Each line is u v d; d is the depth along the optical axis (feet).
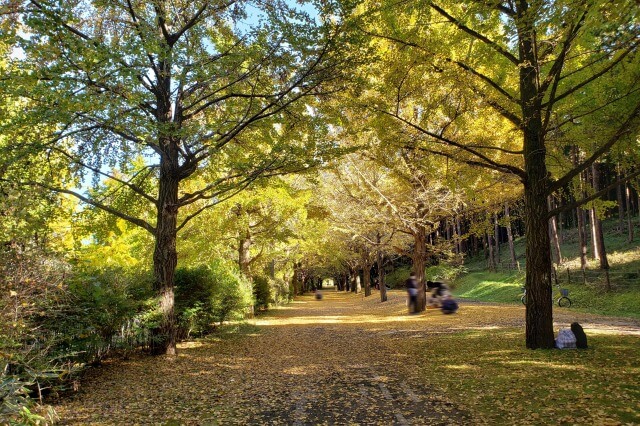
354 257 139.33
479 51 31.68
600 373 23.27
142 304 34.14
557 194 42.73
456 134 40.78
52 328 23.29
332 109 37.24
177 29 39.58
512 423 17.17
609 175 123.75
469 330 44.55
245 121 37.93
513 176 48.39
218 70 33.01
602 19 16.19
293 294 160.04
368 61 33.37
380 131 33.91
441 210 59.82
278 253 90.07
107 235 42.50
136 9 34.22
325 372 29.53
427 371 27.73
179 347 41.55
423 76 33.91
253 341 46.70
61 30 24.75
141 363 32.99
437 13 35.78
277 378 28.07
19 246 17.53
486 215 57.57
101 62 24.64
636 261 83.20
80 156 35.42
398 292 131.44
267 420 19.11
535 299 31.27
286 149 34.68
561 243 129.90
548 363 26.30
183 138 35.24
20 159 29.86
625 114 30.25
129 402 22.38
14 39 25.38
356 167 59.11
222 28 39.45
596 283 73.31
